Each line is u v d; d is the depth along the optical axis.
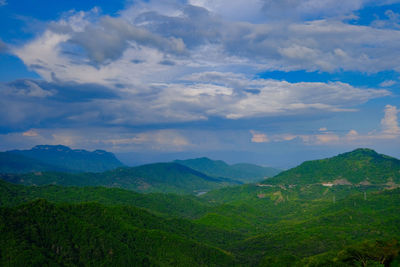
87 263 199.62
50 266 182.50
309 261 197.88
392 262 158.75
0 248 181.75
